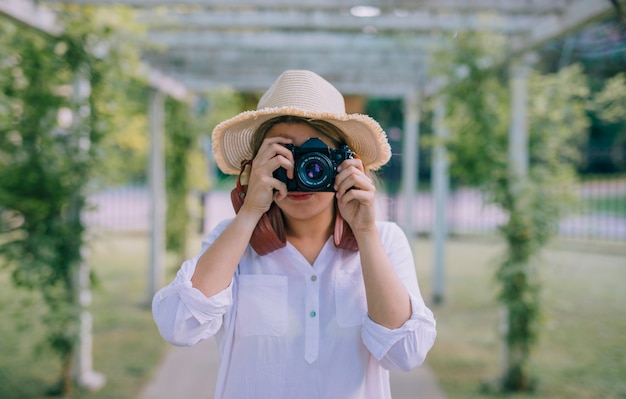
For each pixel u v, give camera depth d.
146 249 10.02
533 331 4.00
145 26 4.21
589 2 3.12
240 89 7.39
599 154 12.41
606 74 5.57
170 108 7.37
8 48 3.60
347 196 1.33
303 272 1.44
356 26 4.20
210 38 5.07
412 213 7.49
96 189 3.96
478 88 4.52
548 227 4.07
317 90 1.44
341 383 1.39
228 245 1.35
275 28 4.22
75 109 3.76
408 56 5.85
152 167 6.29
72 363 3.89
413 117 7.36
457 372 4.33
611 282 7.20
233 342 1.45
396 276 1.37
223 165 1.63
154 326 5.48
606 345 4.82
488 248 10.25
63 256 3.72
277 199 1.40
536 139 4.55
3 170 3.59
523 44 4.04
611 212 15.06
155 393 3.90
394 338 1.33
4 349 4.62
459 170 4.64
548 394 3.88
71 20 3.67
